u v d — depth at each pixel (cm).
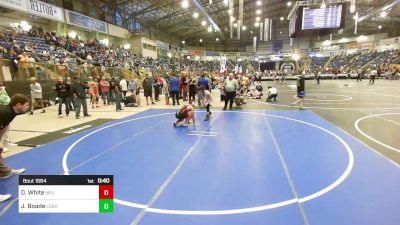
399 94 1806
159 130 838
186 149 635
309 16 2225
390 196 391
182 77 1598
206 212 357
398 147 633
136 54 3425
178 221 337
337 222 328
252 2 3412
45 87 1437
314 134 764
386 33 4856
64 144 697
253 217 343
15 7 1672
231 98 1250
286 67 4956
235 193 409
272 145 659
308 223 327
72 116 1128
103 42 2941
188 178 467
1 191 431
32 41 1858
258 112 1166
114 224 333
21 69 1312
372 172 481
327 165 519
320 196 394
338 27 2195
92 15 2834
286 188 423
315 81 3522
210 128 855
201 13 2967
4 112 421
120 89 1292
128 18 3538
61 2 2356
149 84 1443
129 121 999
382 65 4122
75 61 1912
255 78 2614
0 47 1383
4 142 641
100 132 829
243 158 566
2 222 342
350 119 984
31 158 587
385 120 957
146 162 549
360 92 1992
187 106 890
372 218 336
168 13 3509
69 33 2545
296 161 544
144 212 359
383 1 3234
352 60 4853
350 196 393
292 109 1252
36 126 929
